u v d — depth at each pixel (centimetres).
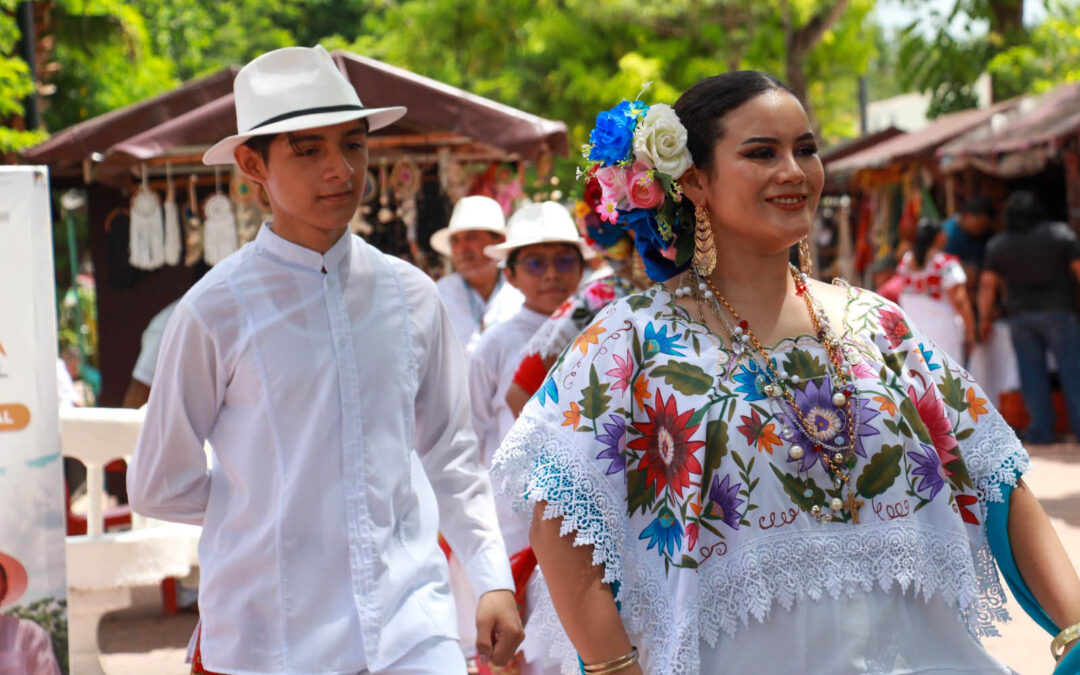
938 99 2177
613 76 2291
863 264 1803
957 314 1148
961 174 1462
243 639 279
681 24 2203
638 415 232
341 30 3584
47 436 321
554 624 249
